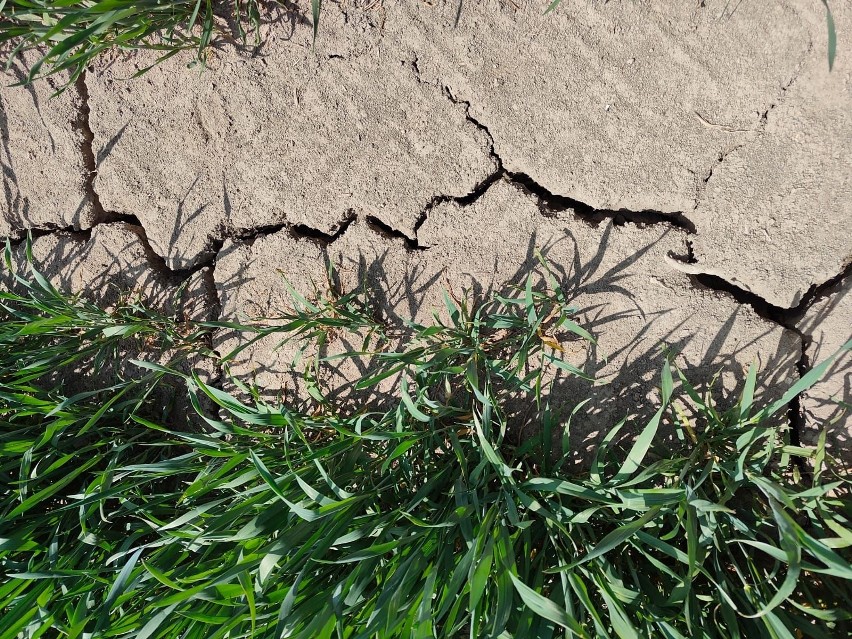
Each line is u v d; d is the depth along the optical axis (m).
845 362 1.43
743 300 1.51
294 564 1.21
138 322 1.72
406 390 1.38
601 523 1.48
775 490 1.19
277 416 1.46
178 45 1.67
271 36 1.66
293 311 1.74
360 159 1.66
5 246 1.94
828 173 1.43
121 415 1.79
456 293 1.63
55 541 1.47
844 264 1.43
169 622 1.33
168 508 1.54
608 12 1.48
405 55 1.60
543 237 1.58
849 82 1.39
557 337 1.58
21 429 1.68
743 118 1.46
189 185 1.77
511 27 1.54
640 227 1.54
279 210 1.73
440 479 1.48
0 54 1.84
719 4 1.42
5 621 1.34
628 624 1.16
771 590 1.32
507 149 1.58
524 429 1.60
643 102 1.50
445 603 1.15
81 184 1.85
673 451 1.51
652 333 1.53
